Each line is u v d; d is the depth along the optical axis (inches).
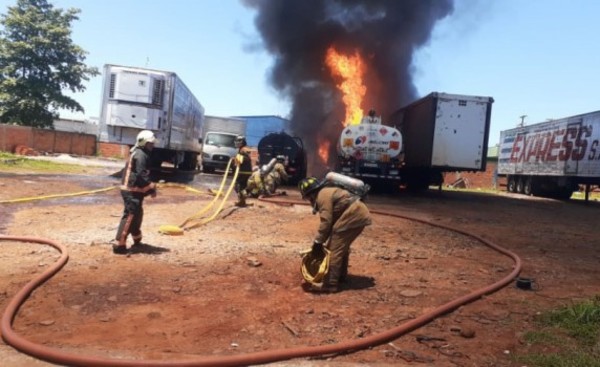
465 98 814.5
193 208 489.7
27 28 1723.7
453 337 175.0
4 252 272.1
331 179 238.4
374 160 823.1
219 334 170.2
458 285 248.5
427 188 1097.4
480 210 679.7
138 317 183.0
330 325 182.4
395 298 220.8
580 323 183.9
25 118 1699.1
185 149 974.4
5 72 1692.9
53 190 563.5
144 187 283.4
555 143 1055.0
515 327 186.2
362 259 302.8
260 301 208.2
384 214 534.0
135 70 707.4
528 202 925.2
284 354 149.3
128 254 275.7
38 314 181.3
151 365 135.2
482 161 819.4
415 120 934.4
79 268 243.3
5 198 474.3
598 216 696.4
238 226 403.9
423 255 325.7
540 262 320.2
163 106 725.3
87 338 161.5
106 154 1797.5
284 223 434.6
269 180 645.3
